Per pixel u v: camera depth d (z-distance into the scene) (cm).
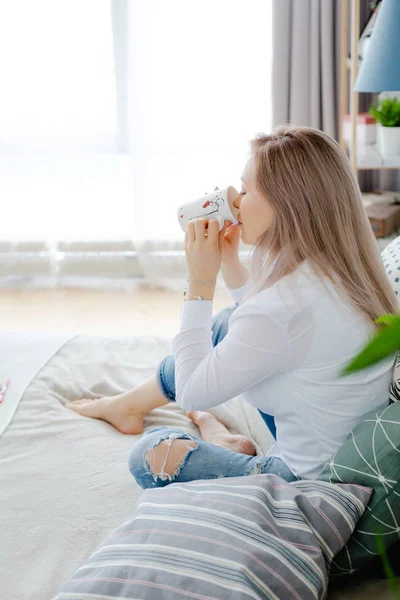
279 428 127
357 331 115
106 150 337
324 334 114
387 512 106
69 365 210
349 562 111
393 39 208
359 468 110
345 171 121
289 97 322
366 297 116
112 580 99
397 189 331
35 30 323
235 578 96
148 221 339
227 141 335
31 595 122
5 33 323
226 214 135
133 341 228
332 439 119
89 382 200
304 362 116
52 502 147
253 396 127
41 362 209
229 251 156
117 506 146
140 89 324
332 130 321
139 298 332
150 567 100
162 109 330
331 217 117
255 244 126
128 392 179
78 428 175
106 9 319
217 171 338
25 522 141
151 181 336
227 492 112
